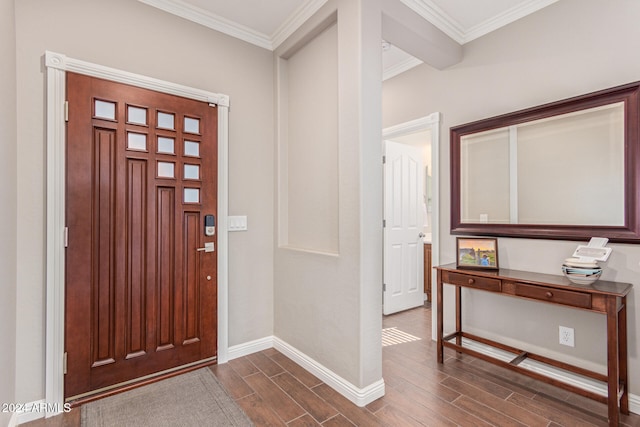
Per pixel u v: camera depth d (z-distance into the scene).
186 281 2.34
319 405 1.93
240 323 2.63
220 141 2.50
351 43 1.99
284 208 2.78
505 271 2.32
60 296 1.87
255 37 2.71
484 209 2.56
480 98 2.59
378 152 2.05
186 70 2.38
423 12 2.31
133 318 2.13
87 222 1.96
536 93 2.28
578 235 2.06
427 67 2.98
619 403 1.80
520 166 2.35
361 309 1.94
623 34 1.91
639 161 1.83
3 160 1.54
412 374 2.31
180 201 2.31
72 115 1.91
